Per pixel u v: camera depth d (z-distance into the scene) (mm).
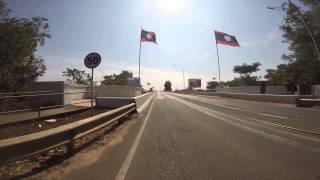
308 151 10578
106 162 9375
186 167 8625
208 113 26109
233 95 59438
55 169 8578
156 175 7914
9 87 28953
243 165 8750
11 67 29344
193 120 20750
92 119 11656
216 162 9141
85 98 36469
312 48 59594
